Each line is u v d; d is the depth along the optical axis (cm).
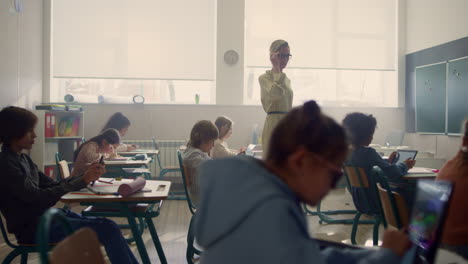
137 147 563
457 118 546
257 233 61
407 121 662
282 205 62
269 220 61
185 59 638
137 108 628
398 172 264
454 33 555
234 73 640
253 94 658
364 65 663
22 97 537
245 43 646
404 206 150
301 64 651
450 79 561
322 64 654
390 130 672
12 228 188
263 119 644
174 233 357
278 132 69
